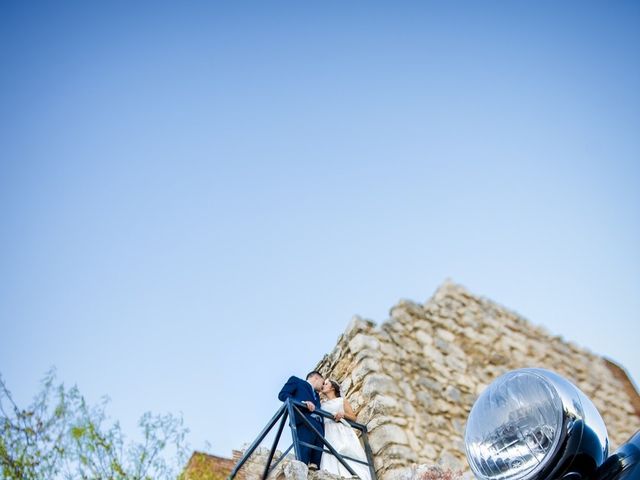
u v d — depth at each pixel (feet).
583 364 39.29
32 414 19.20
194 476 20.01
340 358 28.89
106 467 19.10
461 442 26.99
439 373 30.30
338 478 17.89
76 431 19.19
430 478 21.76
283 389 20.90
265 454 21.52
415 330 32.07
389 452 23.36
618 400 38.75
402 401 26.43
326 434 22.27
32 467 18.37
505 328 36.63
